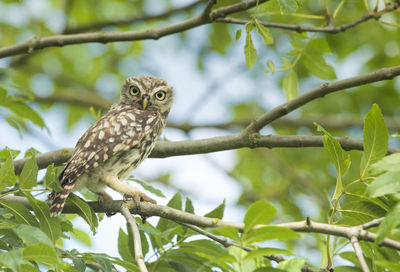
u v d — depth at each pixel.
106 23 17.52
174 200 8.66
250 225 5.52
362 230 6.36
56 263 5.75
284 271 6.06
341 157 7.17
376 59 17.48
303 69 18.11
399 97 18.77
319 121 19.02
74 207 8.53
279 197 19.36
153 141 10.74
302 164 20.00
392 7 10.27
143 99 12.57
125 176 10.62
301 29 10.30
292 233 5.45
